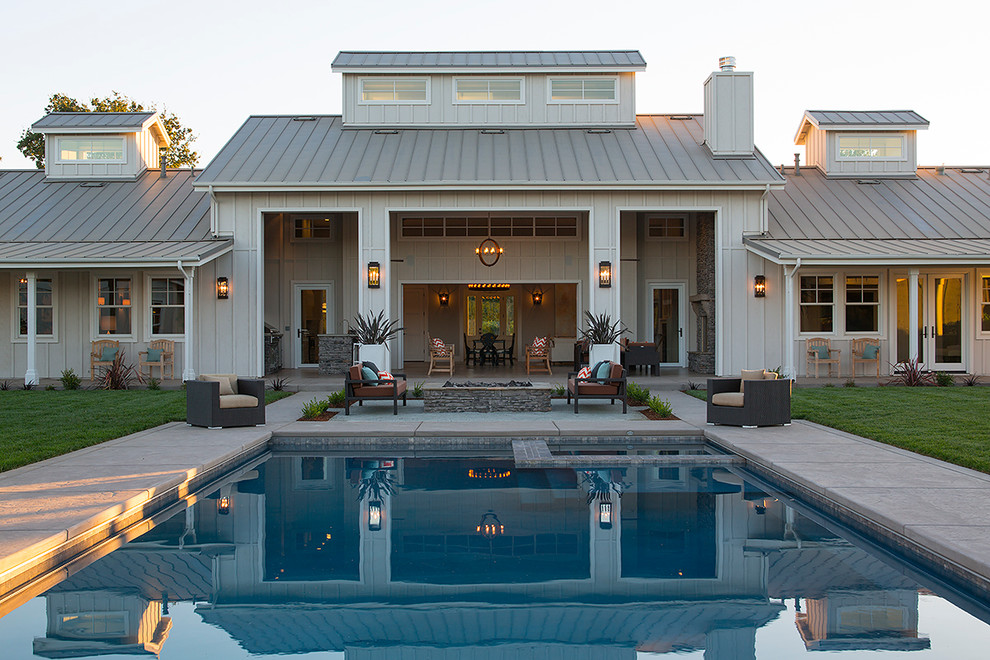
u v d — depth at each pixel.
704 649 3.41
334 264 18.34
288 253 18.34
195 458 7.26
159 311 15.55
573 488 6.88
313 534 5.34
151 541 5.15
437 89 17.56
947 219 16.33
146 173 18.72
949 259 13.61
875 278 15.68
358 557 4.82
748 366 15.09
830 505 5.67
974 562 3.97
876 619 3.77
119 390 13.61
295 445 9.14
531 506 6.16
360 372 11.02
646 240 18.23
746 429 9.16
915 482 5.95
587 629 3.66
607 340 14.23
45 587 4.25
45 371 15.70
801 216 16.42
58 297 15.67
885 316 15.67
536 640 3.54
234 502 6.32
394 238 18.39
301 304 18.47
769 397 9.24
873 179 18.34
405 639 3.56
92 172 18.34
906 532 4.62
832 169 18.47
